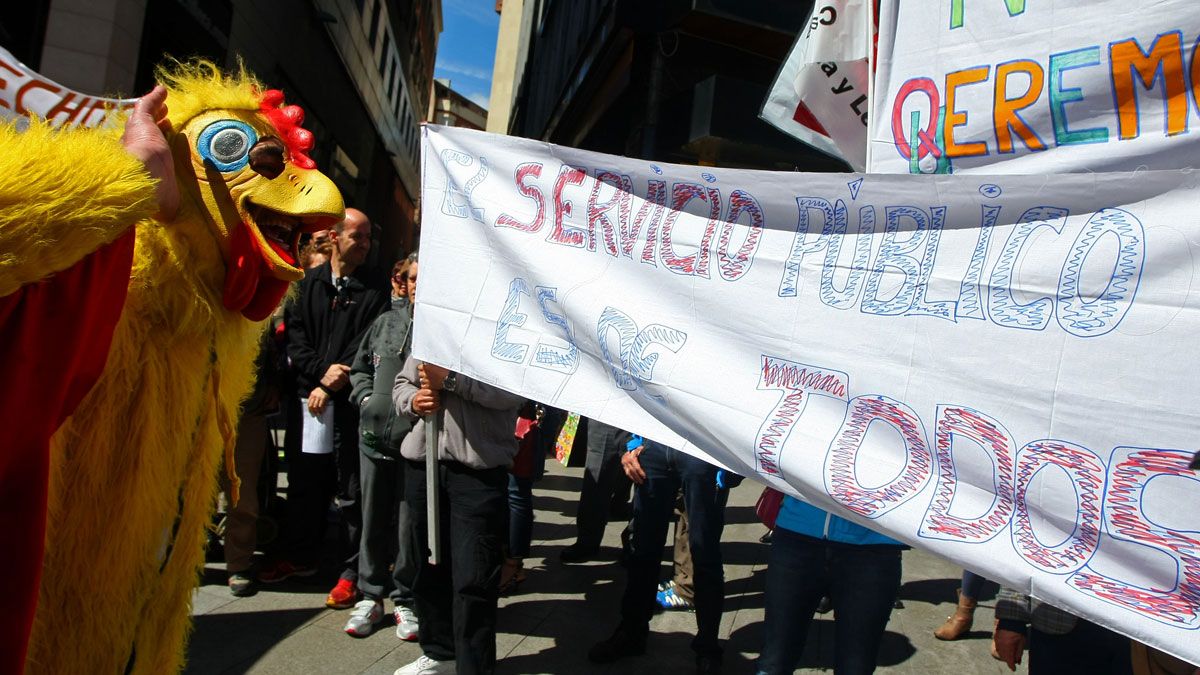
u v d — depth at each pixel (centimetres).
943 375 199
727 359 230
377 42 2247
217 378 175
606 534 589
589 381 249
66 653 150
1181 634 163
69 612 149
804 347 220
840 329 216
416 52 3334
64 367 121
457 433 300
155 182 127
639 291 249
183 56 1044
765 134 920
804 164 1002
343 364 406
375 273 457
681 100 973
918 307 205
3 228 106
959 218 204
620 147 1248
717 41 1048
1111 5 199
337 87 1895
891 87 238
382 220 3066
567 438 567
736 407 223
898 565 261
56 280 118
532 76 2809
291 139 185
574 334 255
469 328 270
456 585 301
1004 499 186
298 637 366
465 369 267
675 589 445
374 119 2459
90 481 149
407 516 328
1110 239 183
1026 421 186
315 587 434
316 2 1514
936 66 229
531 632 392
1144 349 176
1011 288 193
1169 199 178
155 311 158
